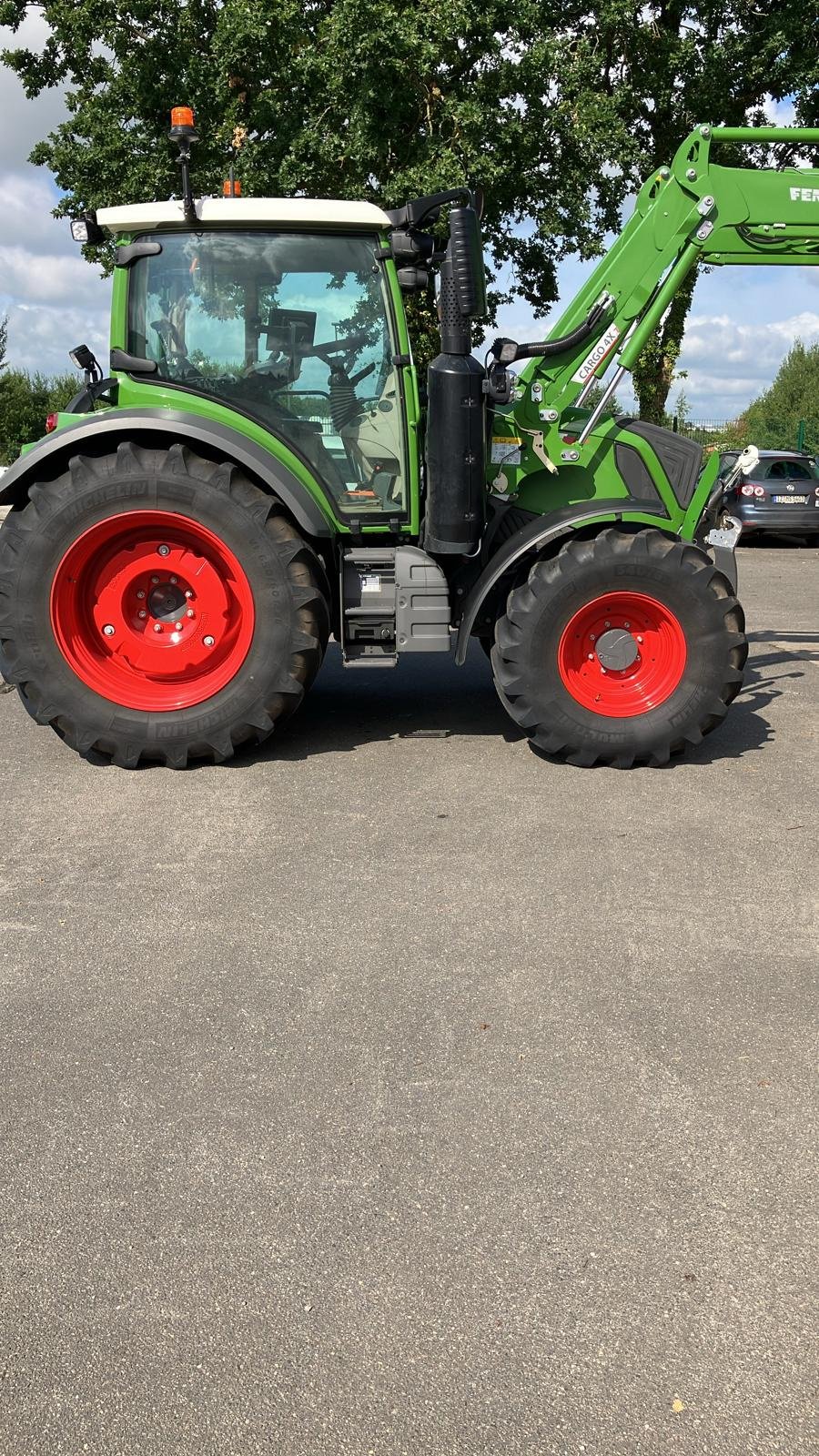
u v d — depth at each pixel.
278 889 3.97
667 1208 2.38
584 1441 1.86
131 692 5.35
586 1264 2.23
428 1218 2.36
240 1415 1.91
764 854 4.27
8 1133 2.64
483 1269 2.22
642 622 5.34
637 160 17.77
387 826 4.58
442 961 3.44
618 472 5.79
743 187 5.65
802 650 8.26
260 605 5.22
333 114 17.39
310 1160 2.54
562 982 3.31
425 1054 2.94
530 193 18.06
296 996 3.24
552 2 18.73
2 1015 3.15
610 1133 2.62
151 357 5.44
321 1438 1.87
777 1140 2.60
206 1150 2.58
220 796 4.98
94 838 4.49
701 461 5.92
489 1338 2.06
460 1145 2.59
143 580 5.36
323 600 5.30
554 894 3.92
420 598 5.43
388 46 15.88
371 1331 2.08
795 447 32.72
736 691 5.32
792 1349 2.04
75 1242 2.30
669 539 5.31
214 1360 2.02
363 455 5.48
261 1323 2.10
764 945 3.54
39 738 5.94
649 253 5.68
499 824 4.59
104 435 5.31
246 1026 3.08
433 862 4.21
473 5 16.28
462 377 5.18
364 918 3.73
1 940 3.60
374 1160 2.54
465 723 6.20
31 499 5.20
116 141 18.09
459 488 5.25
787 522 16.33
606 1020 3.10
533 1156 2.55
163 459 5.15
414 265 5.48
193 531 5.21
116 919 3.75
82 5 18.25
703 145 5.59
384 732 6.02
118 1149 2.58
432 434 5.25
